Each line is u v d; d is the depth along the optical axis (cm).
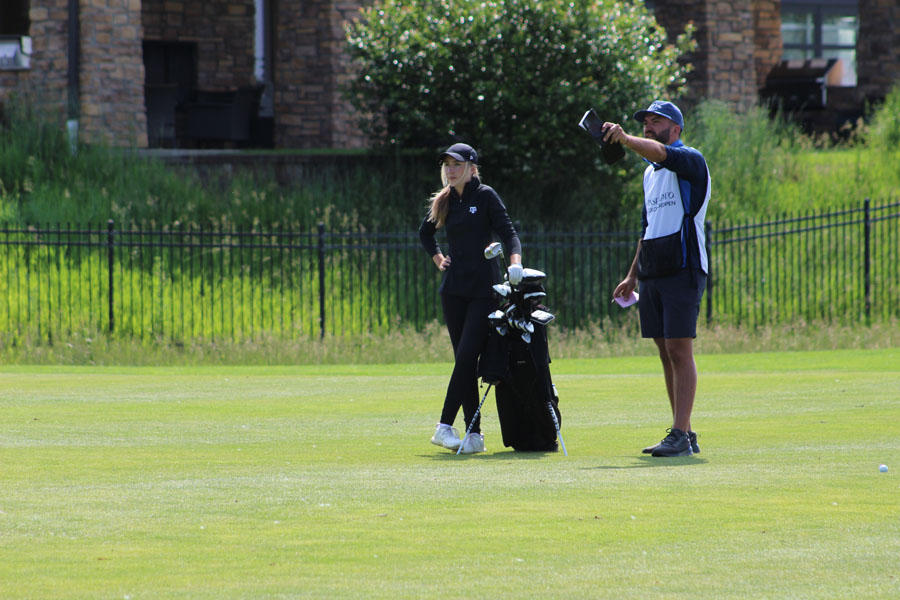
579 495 1670
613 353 5597
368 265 6294
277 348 5353
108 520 1491
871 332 6000
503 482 1805
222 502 1622
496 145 6688
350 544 1348
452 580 1178
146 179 6812
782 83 10038
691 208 2244
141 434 2486
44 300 5853
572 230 6906
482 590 1138
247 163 7181
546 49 6825
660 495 1661
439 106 6906
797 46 13800
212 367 4825
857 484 1733
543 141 6781
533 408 2256
